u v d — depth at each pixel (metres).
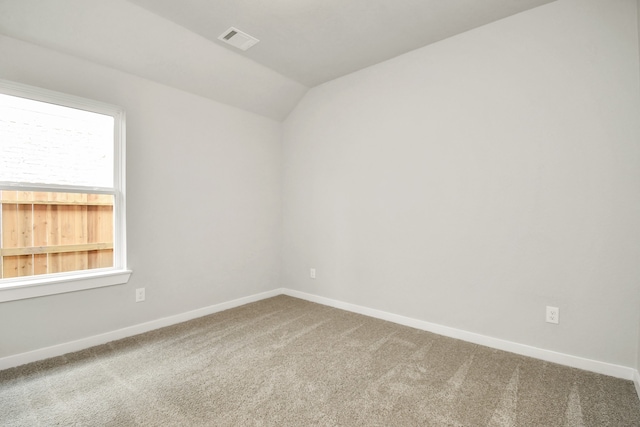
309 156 3.57
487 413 1.56
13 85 1.96
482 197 2.38
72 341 2.22
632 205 1.85
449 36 2.52
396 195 2.86
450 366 2.04
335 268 3.33
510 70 2.25
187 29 2.39
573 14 2.02
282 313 3.11
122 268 2.51
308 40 2.56
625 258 1.88
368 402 1.65
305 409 1.59
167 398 1.67
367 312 3.06
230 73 2.93
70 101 2.20
